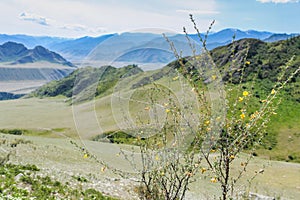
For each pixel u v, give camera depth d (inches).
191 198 361.4
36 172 574.6
